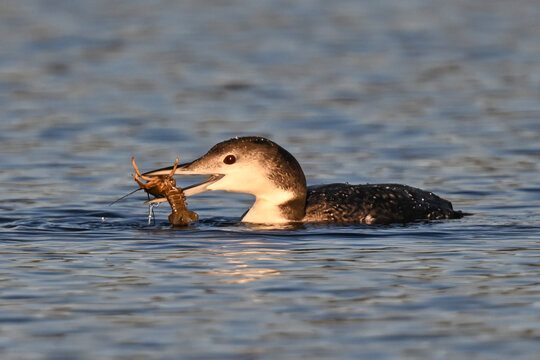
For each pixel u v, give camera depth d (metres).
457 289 8.93
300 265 9.88
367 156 16.98
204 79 25.48
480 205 13.38
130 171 15.91
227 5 40.53
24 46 30.53
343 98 22.86
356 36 32.81
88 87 24.34
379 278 9.33
